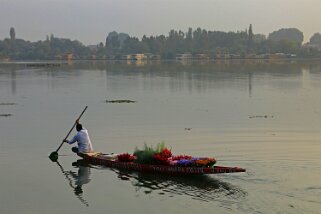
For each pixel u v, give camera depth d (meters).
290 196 14.02
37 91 49.34
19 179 16.75
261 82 60.31
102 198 14.70
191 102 38.09
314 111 32.16
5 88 53.31
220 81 62.62
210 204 13.76
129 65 144.50
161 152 17.55
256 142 21.78
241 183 15.33
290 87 52.22
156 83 59.81
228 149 20.38
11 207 14.11
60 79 70.50
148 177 16.73
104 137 23.62
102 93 46.72
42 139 23.30
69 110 33.69
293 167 17.09
